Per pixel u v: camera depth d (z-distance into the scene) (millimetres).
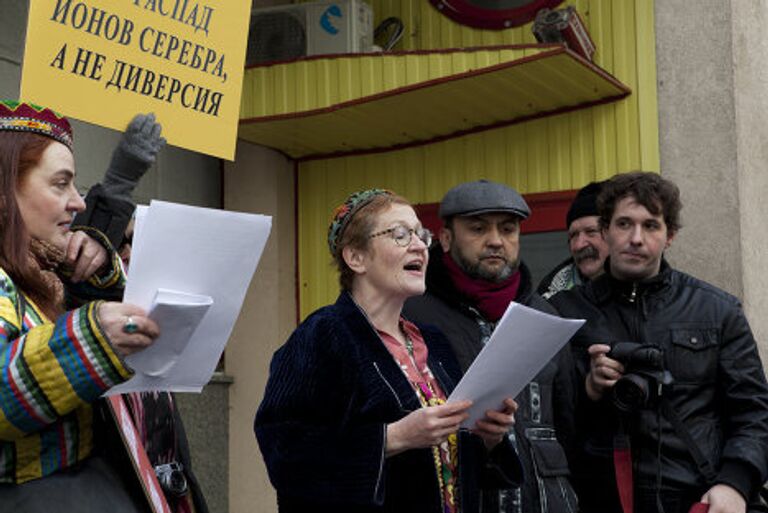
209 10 3516
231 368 7297
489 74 6012
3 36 5742
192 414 6895
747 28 6754
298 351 3086
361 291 3232
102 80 3252
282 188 7395
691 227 6512
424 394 3145
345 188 7367
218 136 3543
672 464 4039
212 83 3525
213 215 2164
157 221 2107
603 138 6711
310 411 3016
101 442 2307
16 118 2301
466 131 7043
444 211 3775
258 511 7074
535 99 6590
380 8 7430
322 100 6539
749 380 4098
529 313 2812
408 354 3219
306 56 6629
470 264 3703
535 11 6988
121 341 2061
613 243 4234
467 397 2916
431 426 2850
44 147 2316
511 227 3787
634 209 4188
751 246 6574
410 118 6691
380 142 7180
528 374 3000
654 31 6660
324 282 7367
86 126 6320
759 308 6660
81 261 2615
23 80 3100
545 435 3580
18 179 2289
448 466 3115
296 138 7031
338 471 2908
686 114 6555
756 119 6836
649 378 3955
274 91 6645
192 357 2293
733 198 6426
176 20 3432
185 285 2188
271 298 7285
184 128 3459
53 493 2148
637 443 4055
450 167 7102
